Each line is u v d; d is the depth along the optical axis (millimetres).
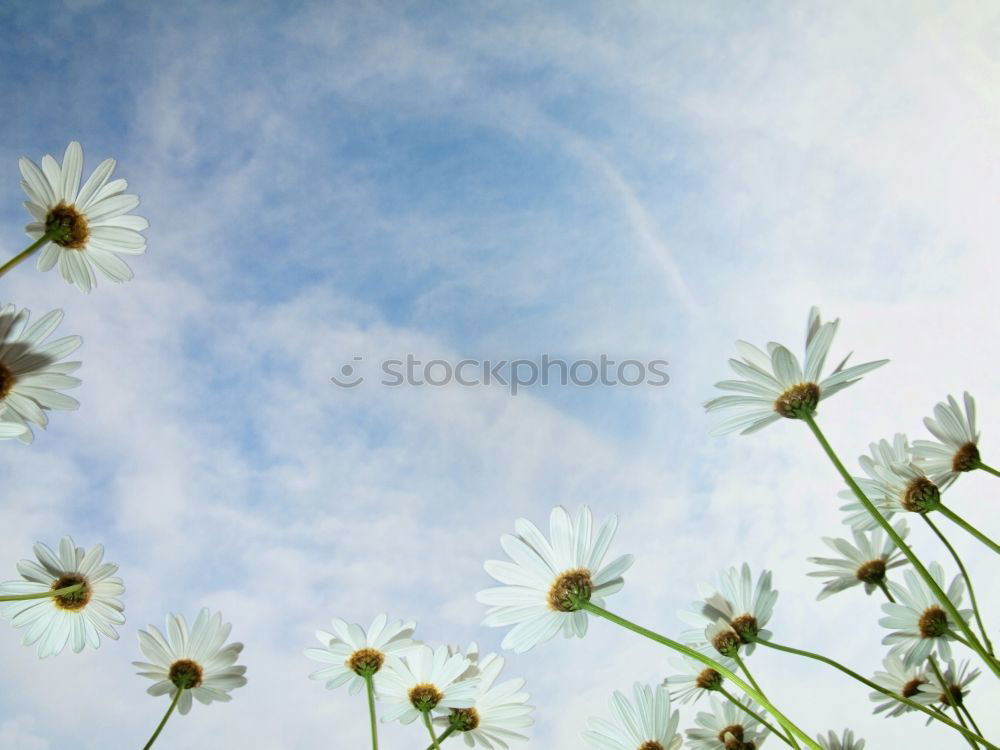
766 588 396
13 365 328
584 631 328
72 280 396
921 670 402
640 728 346
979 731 372
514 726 383
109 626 402
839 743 415
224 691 401
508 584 337
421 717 373
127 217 400
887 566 417
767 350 366
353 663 375
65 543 399
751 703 403
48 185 384
